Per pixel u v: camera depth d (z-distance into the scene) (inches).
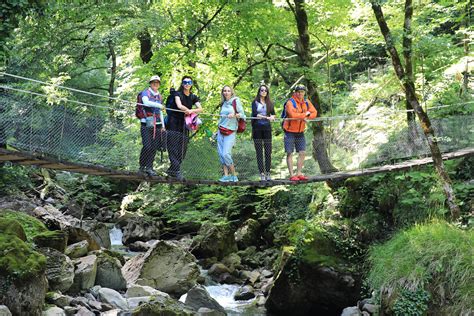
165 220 580.1
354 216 409.4
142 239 540.1
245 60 559.8
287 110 335.3
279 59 512.7
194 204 562.6
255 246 504.1
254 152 345.4
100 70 743.1
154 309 286.5
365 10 476.7
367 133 444.5
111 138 297.3
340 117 367.9
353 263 364.5
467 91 501.0
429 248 298.8
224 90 317.1
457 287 278.7
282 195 520.7
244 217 545.6
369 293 335.0
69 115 269.4
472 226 322.0
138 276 367.6
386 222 391.2
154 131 284.5
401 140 419.5
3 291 255.6
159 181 287.7
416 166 388.8
